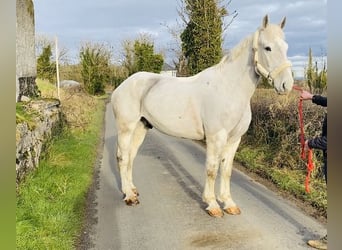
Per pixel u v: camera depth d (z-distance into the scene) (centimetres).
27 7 891
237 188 551
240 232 391
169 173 650
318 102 346
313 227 401
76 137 941
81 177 582
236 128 428
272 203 481
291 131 681
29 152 534
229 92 412
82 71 2672
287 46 379
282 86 370
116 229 403
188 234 389
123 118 498
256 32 391
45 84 1560
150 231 398
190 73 1161
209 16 1094
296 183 545
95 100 2147
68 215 423
